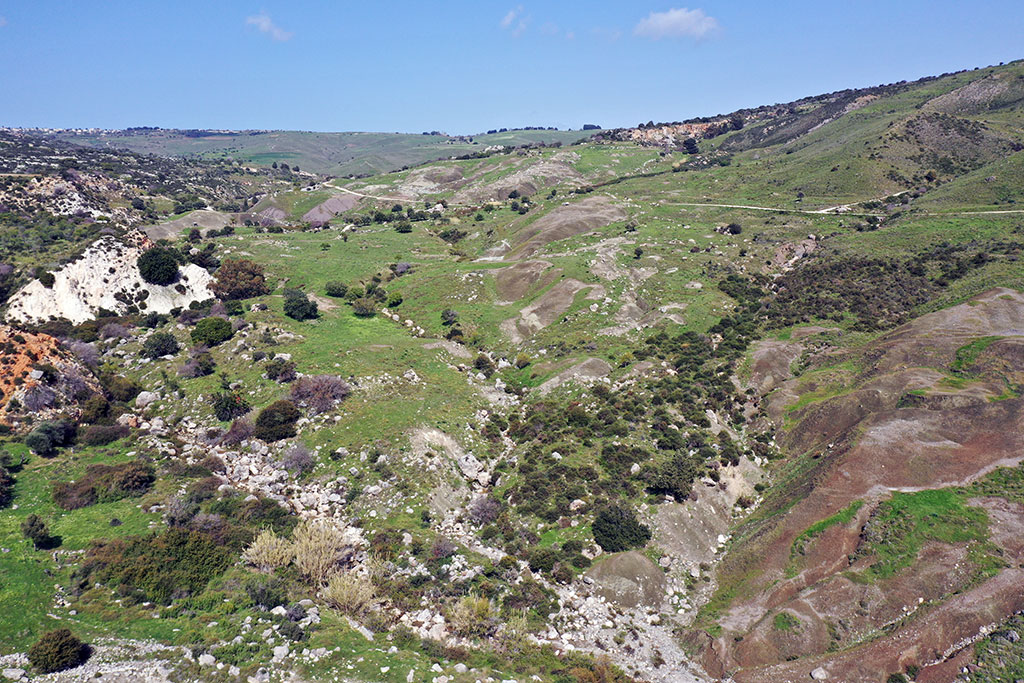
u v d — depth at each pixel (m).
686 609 38.56
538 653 33.09
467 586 37.69
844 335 65.75
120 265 80.56
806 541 39.88
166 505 40.69
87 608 31.22
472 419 58.06
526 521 44.78
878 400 51.56
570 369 64.38
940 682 30.69
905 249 83.12
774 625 35.22
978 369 51.66
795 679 32.03
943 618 33.47
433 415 56.47
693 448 51.41
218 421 54.50
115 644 29.11
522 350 72.62
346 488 45.94
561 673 31.81
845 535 39.47
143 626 30.69
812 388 57.38
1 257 80.62
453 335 76.56
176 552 35.31
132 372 63.38
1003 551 35.88
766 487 48.09
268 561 36.50
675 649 35.47
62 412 50.31
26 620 29.31
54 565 33.84
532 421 57.06
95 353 65.06
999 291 62.41
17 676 26.14
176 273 82.88
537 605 37.06
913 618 34.03
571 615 37.06
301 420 54.31
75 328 70.69
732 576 40.06
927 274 74.25
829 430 51.31
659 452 50.72
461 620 33.97
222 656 29.06
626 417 55.62
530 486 47.59
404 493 45.50
